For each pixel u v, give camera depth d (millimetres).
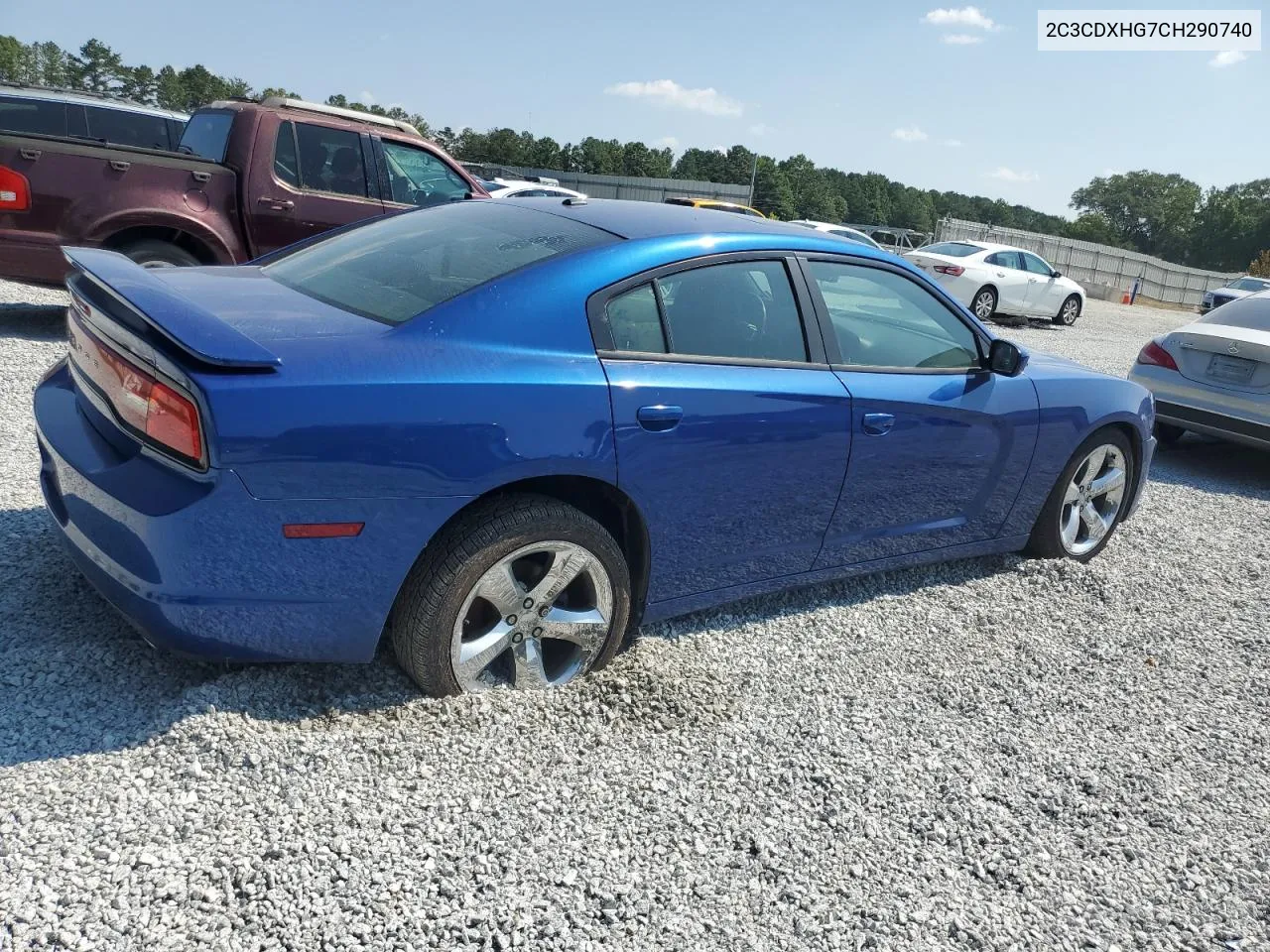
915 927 2270
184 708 2514
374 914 2059
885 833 2582
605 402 2746
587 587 2936
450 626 2668
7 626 2871
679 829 2473
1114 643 3920
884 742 3002
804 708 3121
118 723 2512
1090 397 4406
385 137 7898
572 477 2830
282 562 2375
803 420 3230
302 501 2334
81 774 2305
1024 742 3119
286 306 2748
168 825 2188
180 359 2260
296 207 7418
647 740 2805
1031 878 2502
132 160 6691
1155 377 7555
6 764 2311
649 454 2859
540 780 2553
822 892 2332
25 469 4180
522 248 3000
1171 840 2732
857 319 3557
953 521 4031
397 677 2844
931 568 4422
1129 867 2596
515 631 2814
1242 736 3350
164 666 2773
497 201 3652
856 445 3426
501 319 2691
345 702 2715
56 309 8094
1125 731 3275
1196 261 132875
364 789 2400
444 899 2127
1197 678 3727
